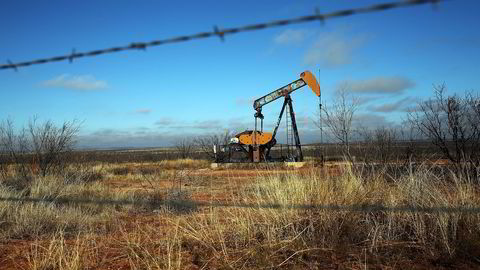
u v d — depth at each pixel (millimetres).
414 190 6984
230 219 7332
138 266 5660
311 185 7770
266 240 6258
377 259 5539
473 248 5656
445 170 9453
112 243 7031
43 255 6121
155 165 29781
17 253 6582
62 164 15492
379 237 6215
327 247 6078
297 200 7395
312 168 9164
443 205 6422
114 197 11039
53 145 15227
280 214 7008
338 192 7520
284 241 6039
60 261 5609
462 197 6668
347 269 5348
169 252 5711
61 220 8477
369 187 7836
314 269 5402
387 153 12094
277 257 5785
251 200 8578
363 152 12266
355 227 6578
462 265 5375
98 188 12930
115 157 40938
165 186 14070
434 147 12234
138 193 12383
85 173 15516
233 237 6672
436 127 11938
